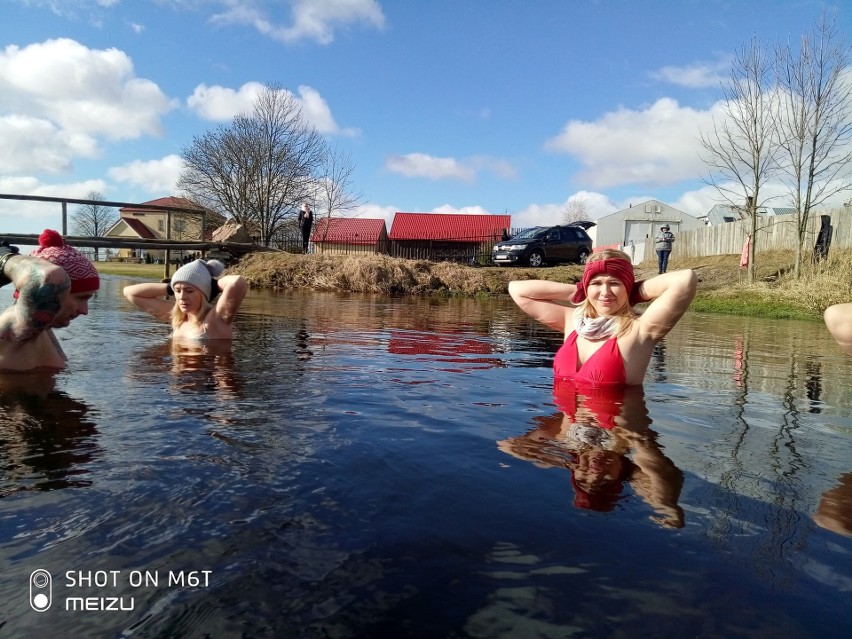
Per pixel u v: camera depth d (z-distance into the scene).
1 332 3.09
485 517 1.41
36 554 1.19
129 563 1.16
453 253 33.50
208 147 33.72
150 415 2.26
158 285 5.00
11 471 1.63
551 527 1.36
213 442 1.92
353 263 16.66
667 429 2.29
